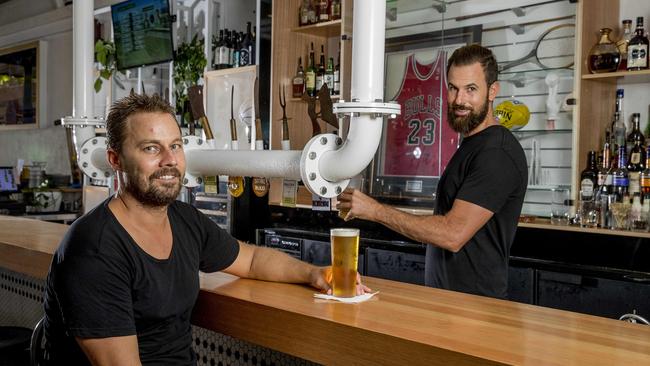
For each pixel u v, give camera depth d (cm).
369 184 390
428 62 376
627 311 258
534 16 348
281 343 145
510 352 113
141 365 150
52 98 771
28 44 783
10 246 230
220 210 431
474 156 220
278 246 391
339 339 132
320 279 167
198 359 203
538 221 317
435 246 229
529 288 287
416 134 375
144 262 150
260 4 433
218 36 510
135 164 151
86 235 145
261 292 164
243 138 448
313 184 158
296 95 429
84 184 564
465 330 128
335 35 442
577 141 304
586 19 305
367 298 159
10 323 313
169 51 497
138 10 510
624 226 291
